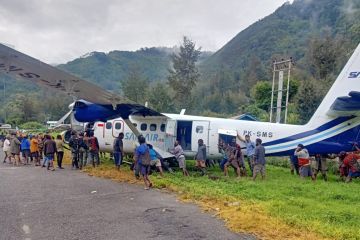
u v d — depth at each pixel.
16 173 15.09
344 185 13.15
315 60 47.78
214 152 16.56
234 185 12.60
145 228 7.58
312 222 7.91
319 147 15.66
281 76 26.23
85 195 10.72
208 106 77.88
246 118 30.97
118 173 14.75
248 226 7.61
